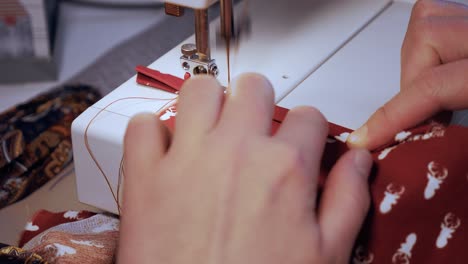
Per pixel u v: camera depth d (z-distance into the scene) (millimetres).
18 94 973
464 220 338
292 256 261
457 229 338
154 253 263
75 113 598
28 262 349
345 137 365
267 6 515
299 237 262
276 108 405
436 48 367
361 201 279
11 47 972
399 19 511
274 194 263
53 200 472
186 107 280
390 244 337
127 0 1155
